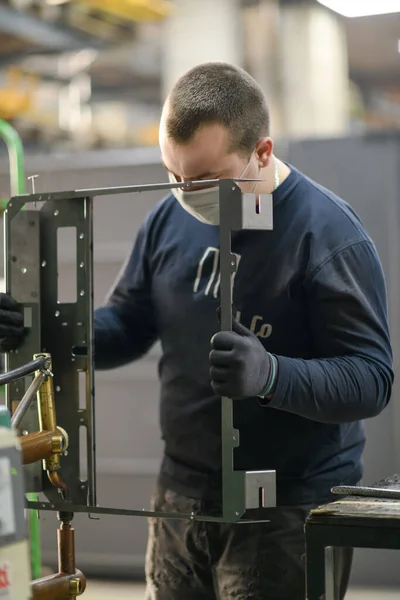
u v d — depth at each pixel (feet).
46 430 7.02
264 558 8.64
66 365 7.91
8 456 4.81
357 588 19.13
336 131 29.30
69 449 7.79
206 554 8.94
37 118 28.48
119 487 20.94
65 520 7.39
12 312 7.97
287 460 8.69
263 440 8.70
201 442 8.96
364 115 41.34
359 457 9.22
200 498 8.92
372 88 41.88
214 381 7.09
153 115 40.65
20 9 23.63
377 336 8.38
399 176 19.38
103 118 32.99
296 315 8.66
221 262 6.99
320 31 28.50
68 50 26.94
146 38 31.58
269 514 8.65
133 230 20.75
